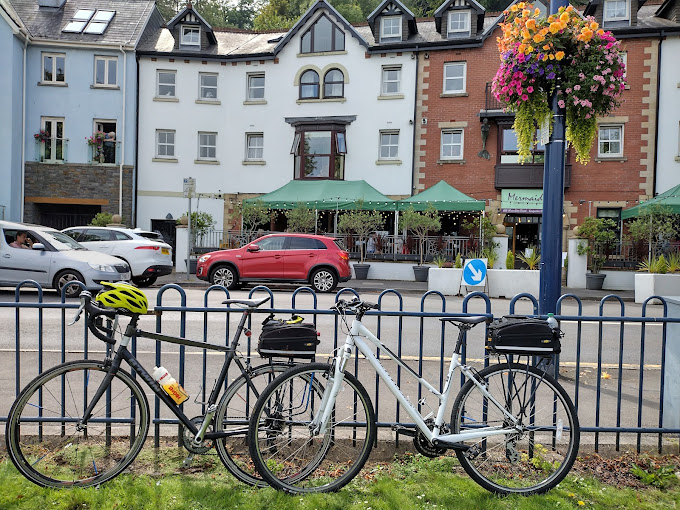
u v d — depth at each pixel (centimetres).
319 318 1064
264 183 2678
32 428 420
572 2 2644
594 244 2091
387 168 2564
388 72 2584
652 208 1911
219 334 888
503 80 603
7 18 2416
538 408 416
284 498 333
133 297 348
